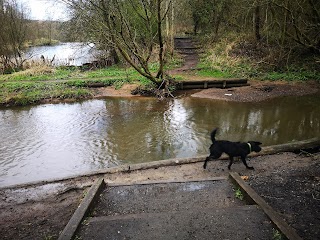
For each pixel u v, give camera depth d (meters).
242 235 3.38
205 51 23.00
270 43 19.44
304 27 16.45
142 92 14.60
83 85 15.96
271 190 4.67
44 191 5.30
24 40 23.84
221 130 9.40
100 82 16.11
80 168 7.14
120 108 12.48
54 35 36.94
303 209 4.05
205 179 5.16
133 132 9.48
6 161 7.68
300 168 5.53
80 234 3.52
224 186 4.91
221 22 24.86
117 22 13.34
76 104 13.47
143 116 11.21
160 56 13.82
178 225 3.62
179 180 5.17
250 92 14.18
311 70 16.61
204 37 26.28
